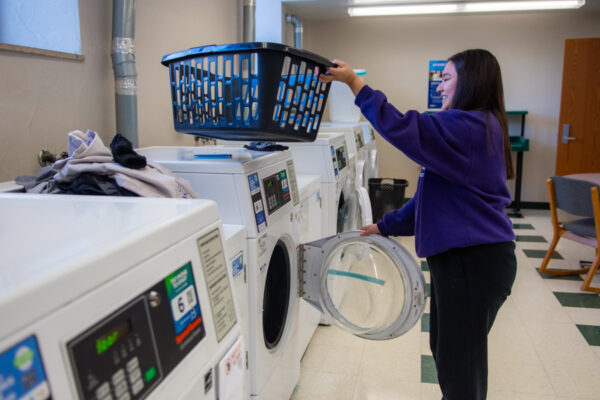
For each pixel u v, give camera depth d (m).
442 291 1.70
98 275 0.59
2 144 1.76
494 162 1.68
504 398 2.35
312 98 1.60
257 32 5.11
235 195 1.71
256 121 1.41
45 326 0.51
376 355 2.76
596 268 3.61
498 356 2.73
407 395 2.38
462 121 1.63
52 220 0.81
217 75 1.45
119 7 2.16
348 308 2.16
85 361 0.55
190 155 1.97
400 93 6.57
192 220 0.84
